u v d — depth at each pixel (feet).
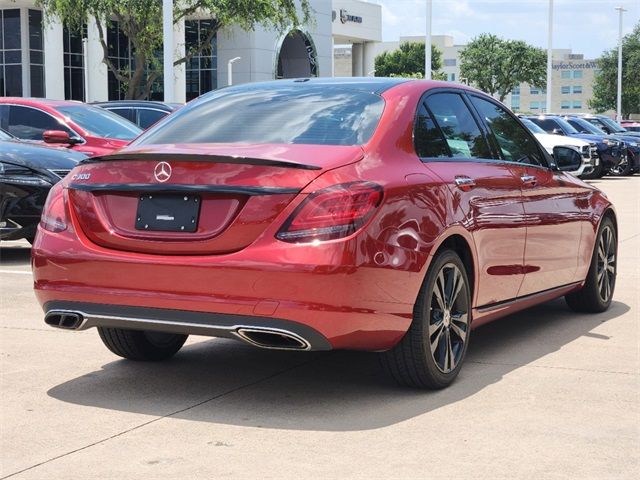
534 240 19.15
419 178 15.51
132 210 14.96
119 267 14.78
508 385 16.47
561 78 585.63
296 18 135.95
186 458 12.73
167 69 82.99
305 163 14.24
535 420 14.38
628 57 276.82
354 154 14.83
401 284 14.67
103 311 15.02
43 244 15.57
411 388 16.15
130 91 126.62
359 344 14.51
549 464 12.42
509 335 20.81
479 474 12.05
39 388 16.33
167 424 14.26
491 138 18.75
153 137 16.62
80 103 42.24
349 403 15.37
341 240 13.83
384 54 411.75
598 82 285.64
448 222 15.79
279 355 18.88
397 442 13.34
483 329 21.49
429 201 15.47
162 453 12.94
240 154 14.67
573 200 21.21
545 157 20.74
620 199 63.98
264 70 202.08
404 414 14.73
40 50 161.79
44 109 40.14
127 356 18.07
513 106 593.83
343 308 13.92
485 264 17.20
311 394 15.93
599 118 109.50
